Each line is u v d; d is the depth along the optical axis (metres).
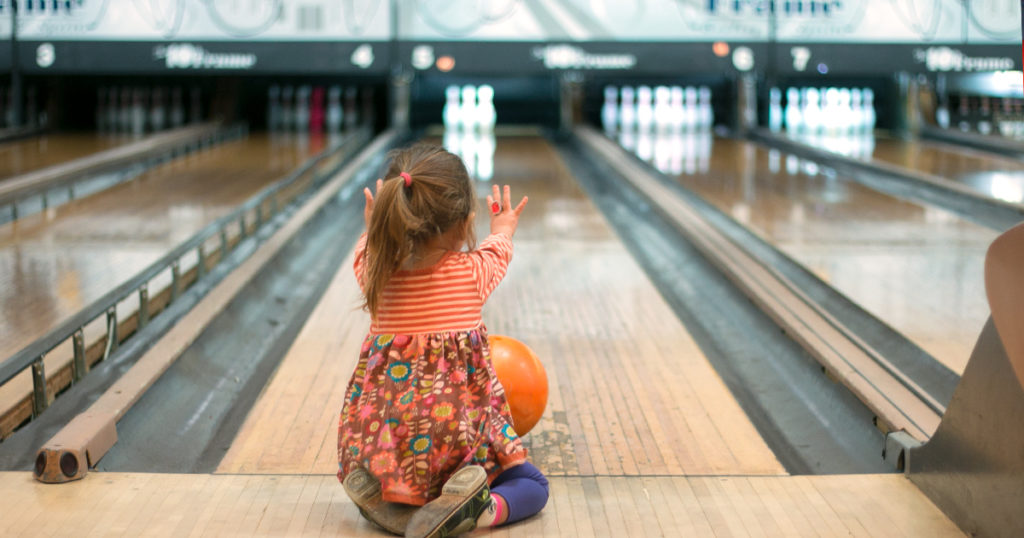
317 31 8.66
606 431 3.06
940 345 3.87
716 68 8.84
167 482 2.46
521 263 5.46
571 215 6.94
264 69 8.70
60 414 2.83
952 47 8.80
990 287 1.81
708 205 7.09
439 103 12.76
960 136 10.47
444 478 2.15
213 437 3.05
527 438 2.99
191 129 10.84
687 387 3.50
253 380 3.64
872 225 6.32
